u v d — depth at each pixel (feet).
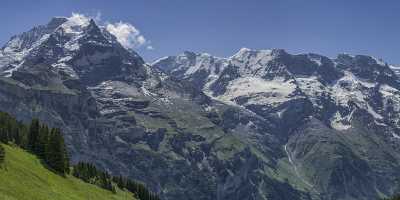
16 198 424.87
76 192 572.92
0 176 451.94
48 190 498.69
